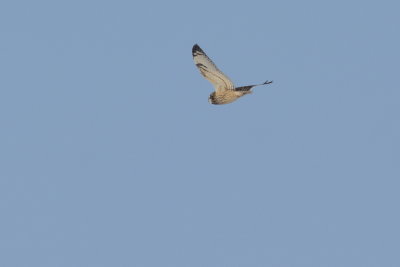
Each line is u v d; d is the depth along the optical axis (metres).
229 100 125.81
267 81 125.38
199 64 125.81
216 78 125.62
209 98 126.06
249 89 125.50
